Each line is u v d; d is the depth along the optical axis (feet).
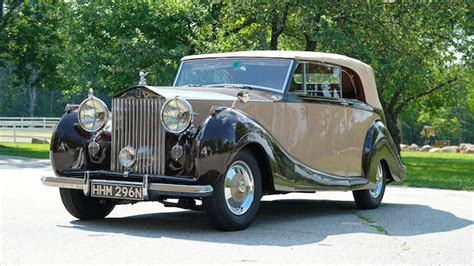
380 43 64.44
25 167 54.39
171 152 21.50
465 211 29.48
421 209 30.19
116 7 67.36
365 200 29.73
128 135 22.27
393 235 22.35
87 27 68.69
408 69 66.33
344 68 29.22
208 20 67.26
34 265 16.39
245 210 22.43
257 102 23.88
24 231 21.52
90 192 22.24
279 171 23.31
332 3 62.90
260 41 65.31
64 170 23.41
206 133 21.22
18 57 101.14
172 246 19.26
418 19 67.92
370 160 29.40
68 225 23.06
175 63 64.03
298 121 25.53
